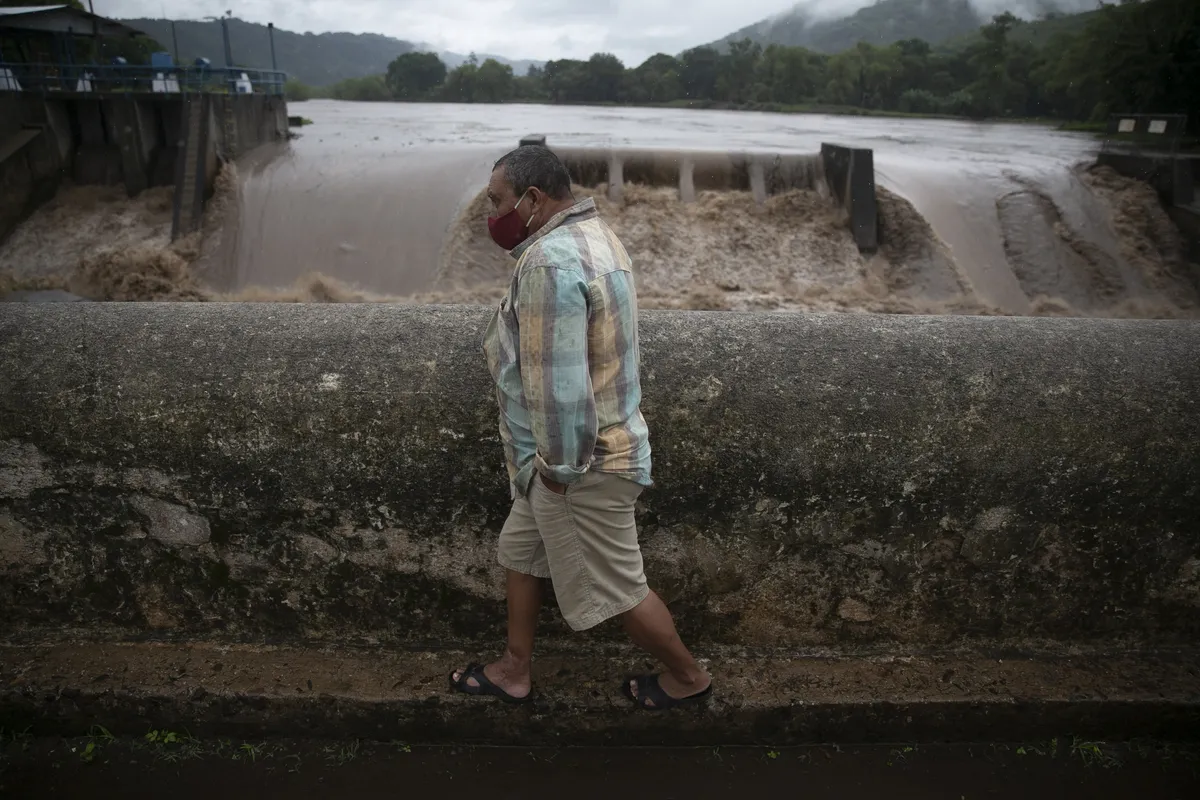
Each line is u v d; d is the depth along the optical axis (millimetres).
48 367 2350
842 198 13641
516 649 2303
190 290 12828
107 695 2355
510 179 1889
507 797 2252
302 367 2350
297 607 2525
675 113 63594
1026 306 12797
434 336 2430
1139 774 2395
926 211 13977
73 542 2447
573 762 2389
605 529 2031
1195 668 2549
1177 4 34719
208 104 14055
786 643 2582
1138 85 36406
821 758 2426
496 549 2416
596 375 1919
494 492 2344
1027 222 14086
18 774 2283
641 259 12750
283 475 2334
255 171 14711
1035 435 2340
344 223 13711
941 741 2477
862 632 2566
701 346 2418
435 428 2309
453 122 34219
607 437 1940
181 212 13664
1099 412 2363
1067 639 2602
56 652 2494
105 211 15141
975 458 2332
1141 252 13703
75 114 16219
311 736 2424
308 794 2240
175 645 2537
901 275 13062
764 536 2408
